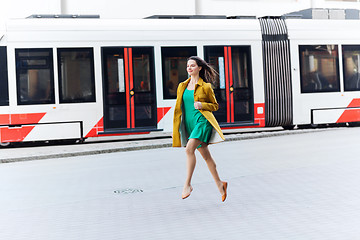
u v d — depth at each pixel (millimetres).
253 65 17734
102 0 24422
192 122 7648
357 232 5836
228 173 10273
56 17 16719
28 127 16031
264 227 6215
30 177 11109
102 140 17984
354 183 8617
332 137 15930
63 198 8695
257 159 12008
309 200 7539
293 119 18188
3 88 15906
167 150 14961
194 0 25688
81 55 16375
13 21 16109
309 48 18391
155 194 8617
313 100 18375
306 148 13570
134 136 19172
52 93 16156
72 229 6598
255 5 27016
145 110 16859
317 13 19234
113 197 8547
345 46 18812
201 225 6465
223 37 17484
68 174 11297
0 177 11250
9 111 15891
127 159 13352
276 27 18094
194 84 7688
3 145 16484
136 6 24875
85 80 16406
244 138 16844
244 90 17656
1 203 8492
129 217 7090
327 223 6266
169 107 17016
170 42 17047
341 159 11297
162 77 16969
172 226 6492
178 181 9734
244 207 7309
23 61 15992
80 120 16359
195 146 7496
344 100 18750
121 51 16656
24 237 6301
